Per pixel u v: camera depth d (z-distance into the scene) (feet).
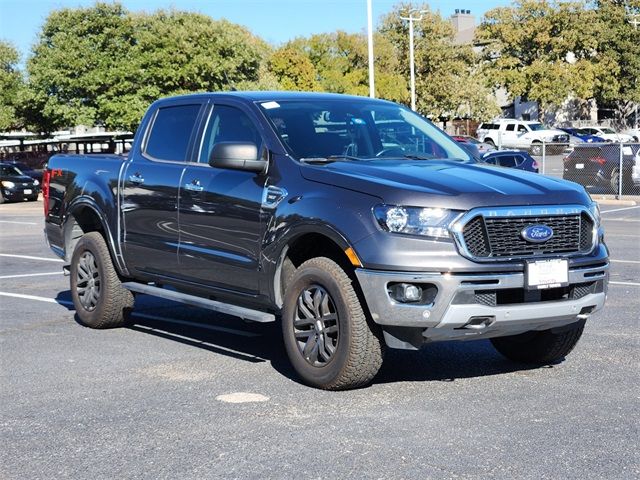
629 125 239.09
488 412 17.83
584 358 22.67
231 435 16.56
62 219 28.58
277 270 20.61
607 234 56.90
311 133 21.93
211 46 156.35
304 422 17.29
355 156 21.84
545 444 15.75
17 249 54.34
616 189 88.74
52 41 155.74
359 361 18.89
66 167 28.89
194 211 22.95
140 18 156.66
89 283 27.48
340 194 19.27
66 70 153.38
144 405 18.79
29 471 14.89
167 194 23.90
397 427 16.85
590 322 27.30
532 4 208.23
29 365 22.74
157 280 25.03
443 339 18.63
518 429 16.66
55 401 19.22
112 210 26.13
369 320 18.85
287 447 15.79
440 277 17.83
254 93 23.73
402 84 225.56
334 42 245.86
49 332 27.22
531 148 173.99
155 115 25.90
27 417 18.03
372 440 16.08
